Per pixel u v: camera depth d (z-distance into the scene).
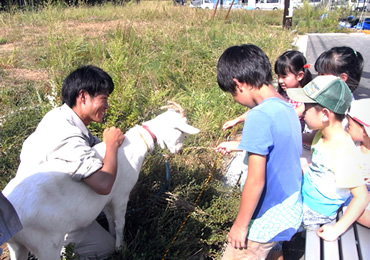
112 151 2.20
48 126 2.15
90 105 2.21
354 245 2.20
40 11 12.10
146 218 2.82
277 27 16.03
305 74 3.36
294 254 2.84
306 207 2.39
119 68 4.71
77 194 2.04
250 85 1.86
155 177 3.25
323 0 24.02
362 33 16.28
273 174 1.88
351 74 3.05
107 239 2.56
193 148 3.98
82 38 7.76
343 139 2.15
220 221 2.80
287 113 1.87
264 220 1.99
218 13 16.95
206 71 6.53
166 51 7.16
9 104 4.72
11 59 6.49
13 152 3.39
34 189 1.88
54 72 5.04
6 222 1.56
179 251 2.55
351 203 2.17
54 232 1.96
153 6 16.70
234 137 4.66
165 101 4.95
